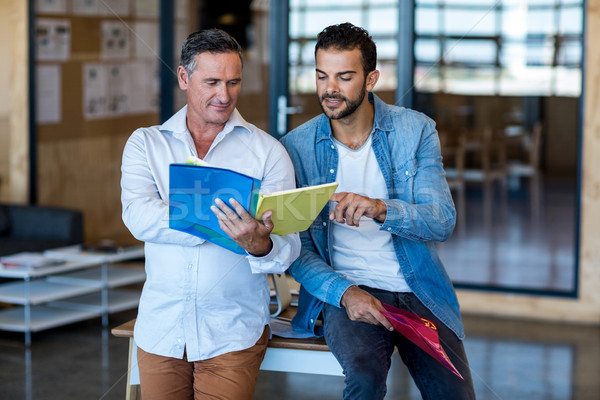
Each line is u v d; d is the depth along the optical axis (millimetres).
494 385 3125
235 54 1897
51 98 5398
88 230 5824
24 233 4715
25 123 5242
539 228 6617
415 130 2070
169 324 1906
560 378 3232
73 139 5590
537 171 8680
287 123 4781
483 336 3857
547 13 6719
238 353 1898
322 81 1961
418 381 1951
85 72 5578
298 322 2135
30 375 3170
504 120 8133
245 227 1700
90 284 3906
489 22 6906
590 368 3373
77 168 5648
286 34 4715
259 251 1783
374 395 1824
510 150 8531
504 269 5145
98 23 5539
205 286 1894
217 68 1871
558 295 4184
